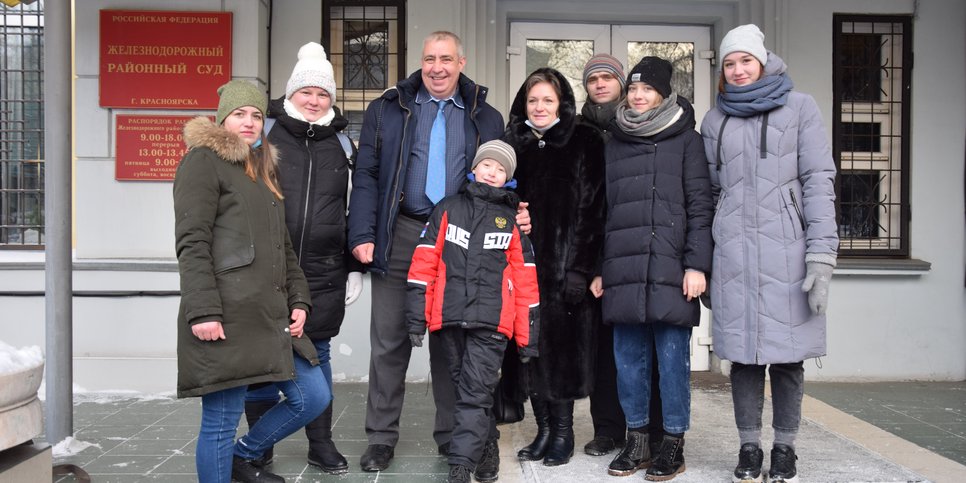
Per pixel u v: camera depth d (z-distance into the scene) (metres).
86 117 5.16
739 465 3.17
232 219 2.72
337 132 3.52
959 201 5.63
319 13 5.50
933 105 5.62
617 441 3.69
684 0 5.61
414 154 3.53
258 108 2.95
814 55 5.55
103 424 4.23
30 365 2.56
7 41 5.48
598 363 3.65
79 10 5.13
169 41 5.14
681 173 3.25
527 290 3.24
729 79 3.20
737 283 3.12
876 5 5.57
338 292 3.39
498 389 3.53
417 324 3.20
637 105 3.30
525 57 5.79
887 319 5.57
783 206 3.08
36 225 5.50
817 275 2.97
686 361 3.30
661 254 3.21
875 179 5.64
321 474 3.40
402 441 3.96
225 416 2.76
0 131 5.48
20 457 2.59
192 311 2.57
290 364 2.79
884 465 3.46
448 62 3.47
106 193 5.17
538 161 3.45
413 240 3.54
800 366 3.16
